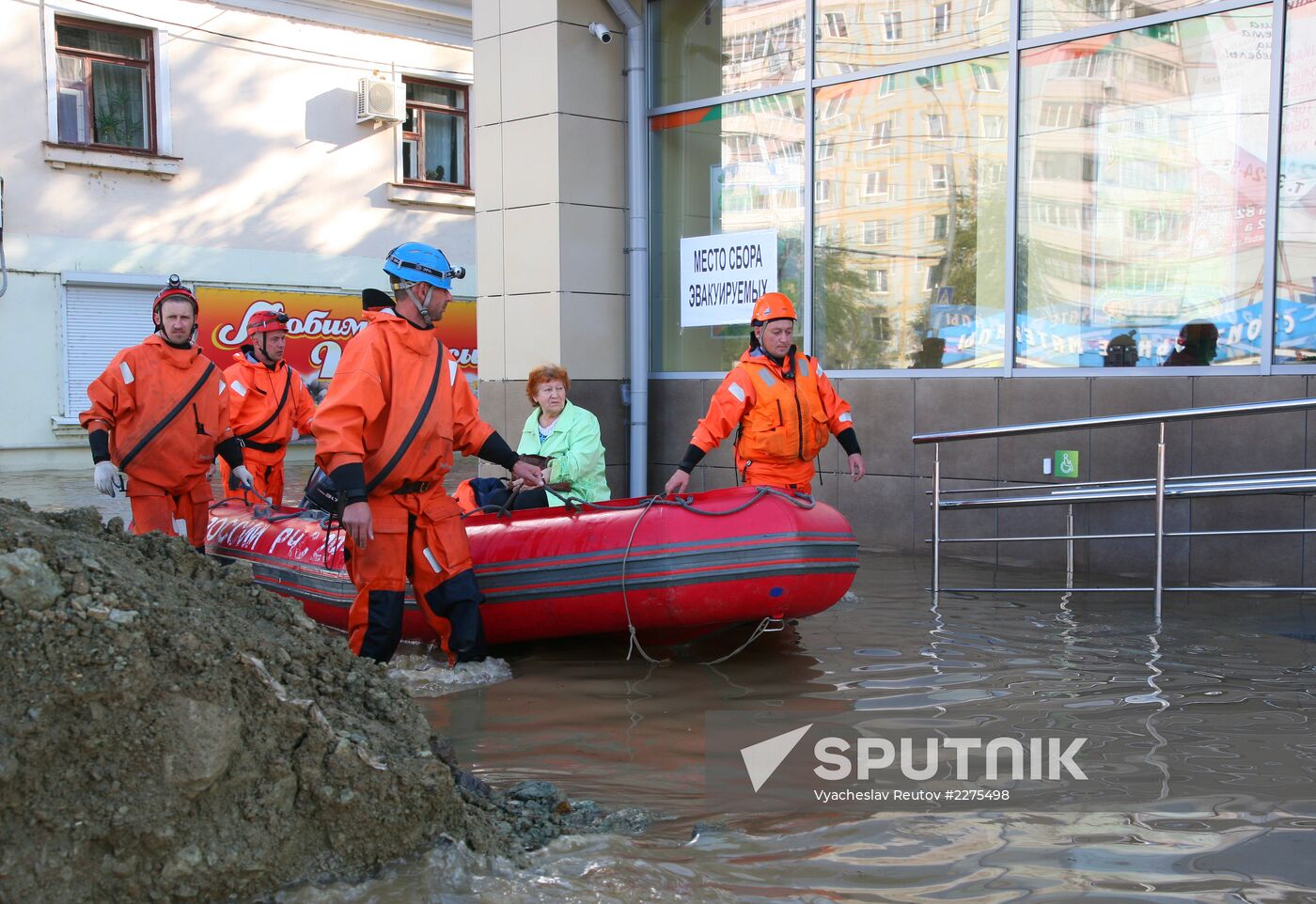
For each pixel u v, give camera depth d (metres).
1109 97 7.30
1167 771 3.62
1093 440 7.31
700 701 4.59
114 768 2.64
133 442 5.96
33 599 2.67
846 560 5.51
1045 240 7.59
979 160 7.91
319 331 18.34
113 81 16.45
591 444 6.44
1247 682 4.66
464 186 19.86
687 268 9.59
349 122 18.47
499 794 3.44
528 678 5.07
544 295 9.50
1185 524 6.91
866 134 8.48
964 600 6.54
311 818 2.86
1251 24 6.70
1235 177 6.80
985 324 7.91
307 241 18.16
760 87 9.09
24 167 15.60
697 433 5.84
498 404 9.97
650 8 9.68
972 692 4.59
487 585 5.63
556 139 9.32
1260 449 6.66
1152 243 7.14
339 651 3.25
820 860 2.97
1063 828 3.16
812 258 8.80
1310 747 3.83
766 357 5.96
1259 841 3.04
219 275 17.31
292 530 6.27
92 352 16.30
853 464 6.18
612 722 4.33
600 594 5.46
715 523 5.42
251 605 3.24
